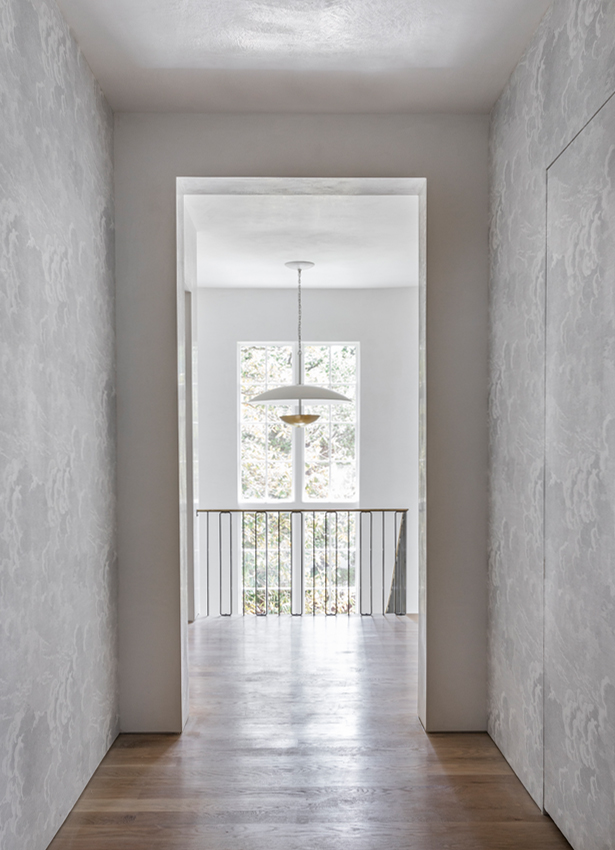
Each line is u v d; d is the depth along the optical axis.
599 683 1.86
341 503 7.48
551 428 2.21
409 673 3.79
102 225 2.76
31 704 1.95
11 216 1.81
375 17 2.29
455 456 2.99
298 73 2.65
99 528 2.68
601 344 1.83
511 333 2.66
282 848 2.12
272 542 7.48
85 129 2.52
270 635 4.58
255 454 7.48
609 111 1.79
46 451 2.07
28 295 1.93
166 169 2.96
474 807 2.36
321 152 2.99
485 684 3.00
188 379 4.73
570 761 2.07
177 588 2.97
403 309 7.32
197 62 2.56
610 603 1.79
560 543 2.13
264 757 2.74
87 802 2.38
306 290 7.30
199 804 2.38
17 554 1.84
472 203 2.99
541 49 2.32
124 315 2.95
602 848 1.84
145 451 2.96
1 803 1.74
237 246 5.26
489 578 2.95
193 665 3.93
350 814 2.32
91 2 2.18
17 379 1.84
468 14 2.28
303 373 7.39
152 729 2.98
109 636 2.82
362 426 7.36
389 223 4.59
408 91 2.80
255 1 2.19
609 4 1.79
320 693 3.47
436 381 2.99
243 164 2.98
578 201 1.99
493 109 2.93
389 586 7.47
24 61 1.91
